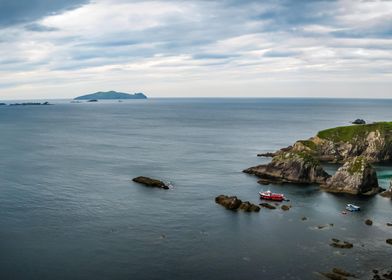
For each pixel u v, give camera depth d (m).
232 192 132.25
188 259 83.12
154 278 75.69
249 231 98.31
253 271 78.44
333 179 139.50
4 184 135.88
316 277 76.19
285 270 78.81
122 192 129.62
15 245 88.00
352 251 87.56
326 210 115.50
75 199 120.94
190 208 114.88
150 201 120.69
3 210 109.44
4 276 75.31
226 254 85.50
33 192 127.25
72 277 75.56
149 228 99.12
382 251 87.75
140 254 85.00
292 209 115.81
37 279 74.69
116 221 103.38
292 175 148.88
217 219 106.31
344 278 75.12
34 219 103.44
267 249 88.25
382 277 75.69
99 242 90.44
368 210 116.06
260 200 124.00
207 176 154.12
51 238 91.94
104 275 76.44
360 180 133.12
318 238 94.62
